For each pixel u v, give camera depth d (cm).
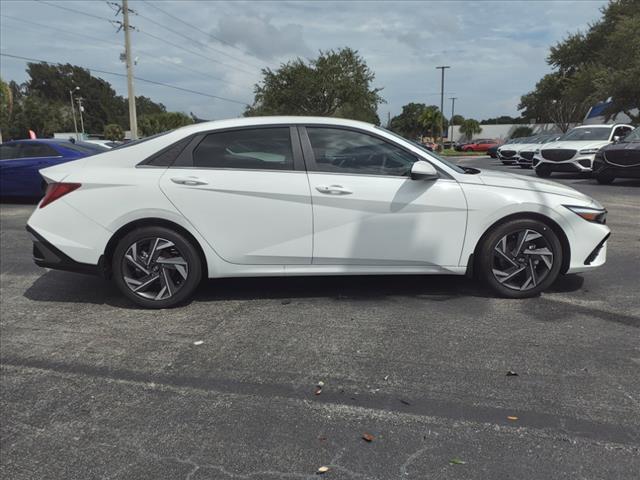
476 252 423
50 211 408
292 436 249
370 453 235
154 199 399
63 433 253
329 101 4981
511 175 457
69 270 414
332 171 409
